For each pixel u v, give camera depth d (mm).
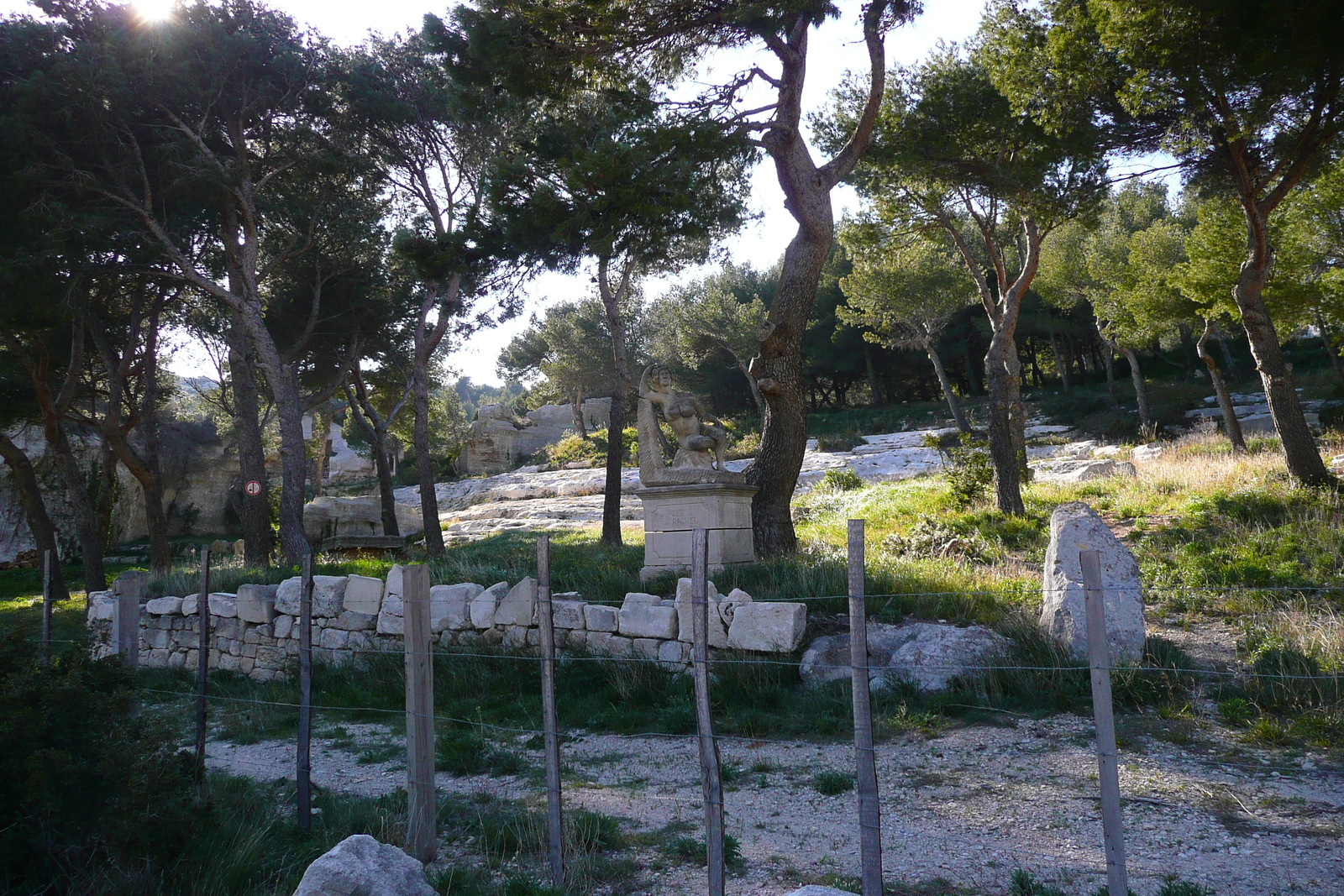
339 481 56719
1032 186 16188
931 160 16594
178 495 40250
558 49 12828
